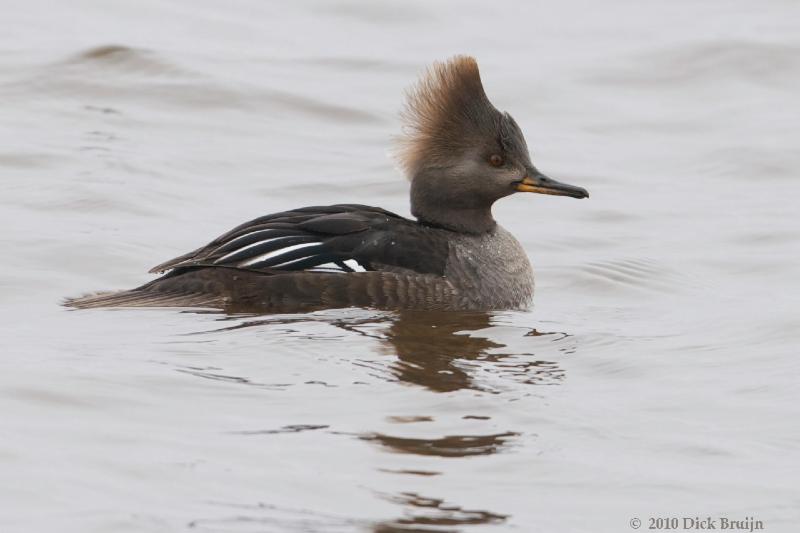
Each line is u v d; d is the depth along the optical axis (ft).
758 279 53.06
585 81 80.79
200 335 42.06
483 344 42.83
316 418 35.53
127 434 34.01
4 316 44.21
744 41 84.53
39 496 30.42
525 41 87.25
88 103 73.41
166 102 74.38
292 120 73.87
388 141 71.56
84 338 41.60
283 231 46.26
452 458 33.40
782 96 78.89
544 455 33.78
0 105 71.92
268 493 31.12
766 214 62.03
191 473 31.94
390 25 89.97
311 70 81.05
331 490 31.40
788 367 41.19
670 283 52.44
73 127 69.62
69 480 31.24
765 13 91.61
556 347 42.96
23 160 63.87
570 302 49.90
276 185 64.34
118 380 37.52
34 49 79.71
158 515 29.84
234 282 45.32
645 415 36.83
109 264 51.26
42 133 68.18
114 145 67.36
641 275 53.26
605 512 30.91
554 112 76.95
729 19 90.38
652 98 79.10
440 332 43.68
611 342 43.73
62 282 48.88
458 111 48.39
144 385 37.32
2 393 36.17
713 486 32.37
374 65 82.28
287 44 85.66
